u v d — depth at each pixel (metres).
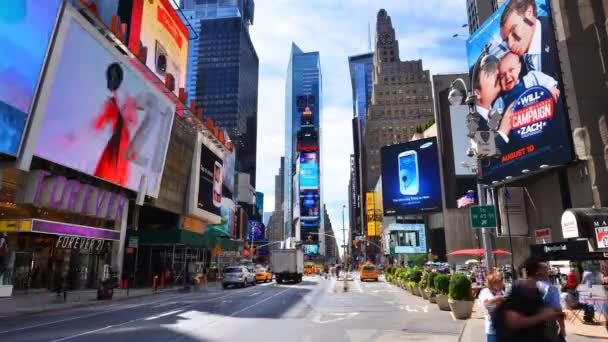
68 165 27.59
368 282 48.12
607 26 30.44
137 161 35.41
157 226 45.97
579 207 29.48
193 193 46.38
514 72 34.62
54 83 25.05
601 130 29.02
